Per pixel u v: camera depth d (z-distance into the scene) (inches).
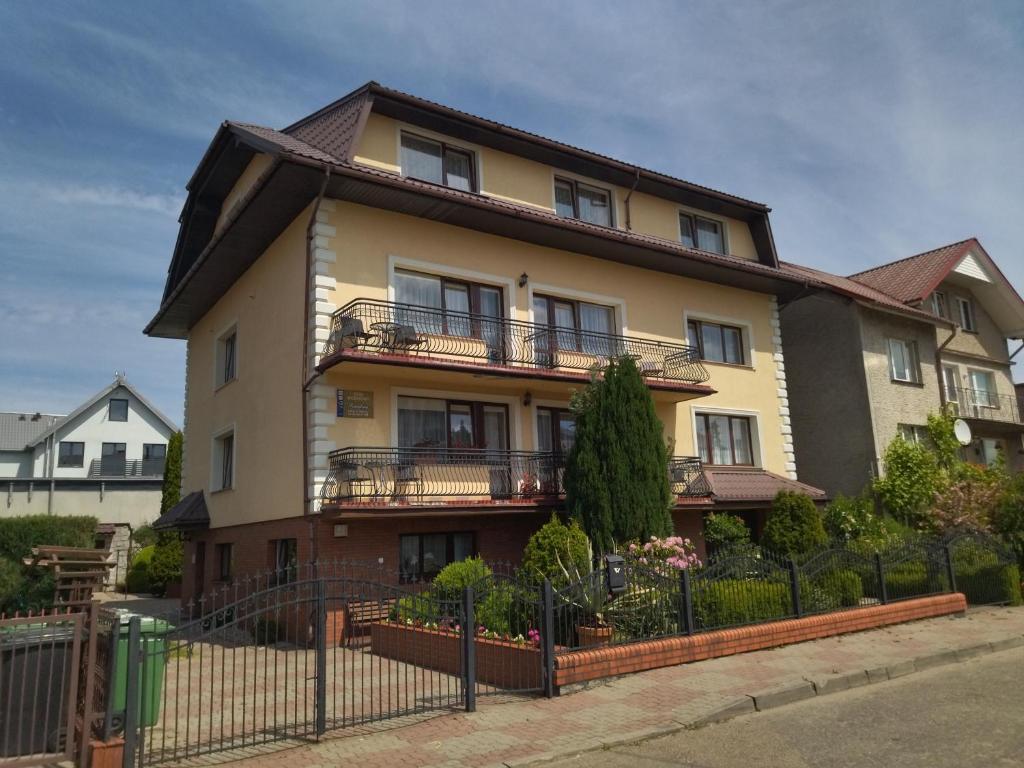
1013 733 256.1
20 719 226.1
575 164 715.4
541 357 631.2
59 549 473.1
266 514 593.3
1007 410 1055.6
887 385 875.4
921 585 518.3
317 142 602.2
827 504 769.6
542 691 323.6
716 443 765.9
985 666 377.4
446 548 577.9
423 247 595.5
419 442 577.0
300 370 556.1
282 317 598.5
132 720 230.1
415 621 410.3
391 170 600.4
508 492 585.0
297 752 253.0
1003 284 1038.4
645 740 266.1
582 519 546.3
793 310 932.6
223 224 669.3
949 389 992.2
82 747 227.0
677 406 737.0
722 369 778.2
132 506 1501.0
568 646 364.8
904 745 247.3
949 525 674.2
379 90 582.2
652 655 360.2
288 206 573.9
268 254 642.2
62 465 1739.7
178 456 1013.8
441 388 591.5
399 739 266.2
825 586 466.0
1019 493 633.6
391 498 516.4
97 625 242.2
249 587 605.0
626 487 545.3
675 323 749.9
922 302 915.4
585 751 254.8
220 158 681.6
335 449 529.3
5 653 240.8
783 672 347.6
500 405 630.5
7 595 511.5
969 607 543.2
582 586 379.6
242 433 664.4
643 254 698.2
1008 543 616.1
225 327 733.3
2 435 1844.2
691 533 692.1
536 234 641.0
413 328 537.3
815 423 892.6
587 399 576.4
